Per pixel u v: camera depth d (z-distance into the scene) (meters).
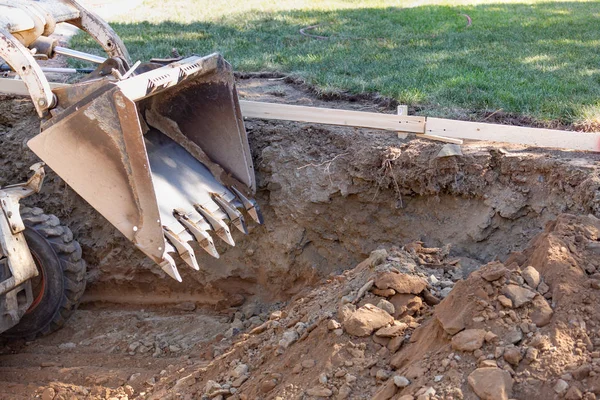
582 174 3.85
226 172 4.22
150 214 3.54
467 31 7.14
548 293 3.03
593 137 4.08
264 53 6.18
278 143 4.49
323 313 3.47
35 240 4.27
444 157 4.13
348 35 6.95
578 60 5.81
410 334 3.19
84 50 6.48
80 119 3.47
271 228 4.52
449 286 3.46
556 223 3.38
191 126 4.20
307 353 3.30
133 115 3.41
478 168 4.10
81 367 4.13
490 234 4.09
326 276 4.44
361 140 4.36
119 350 4.39
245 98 5.10
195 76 4.00
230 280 4.66
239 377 3.45
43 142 3.54
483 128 4.23
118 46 4.41
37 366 4.20
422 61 5.85
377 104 4.98
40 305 4.35
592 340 2.88
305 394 3.10
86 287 4.79
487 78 5.31
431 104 4.86
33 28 3.98
